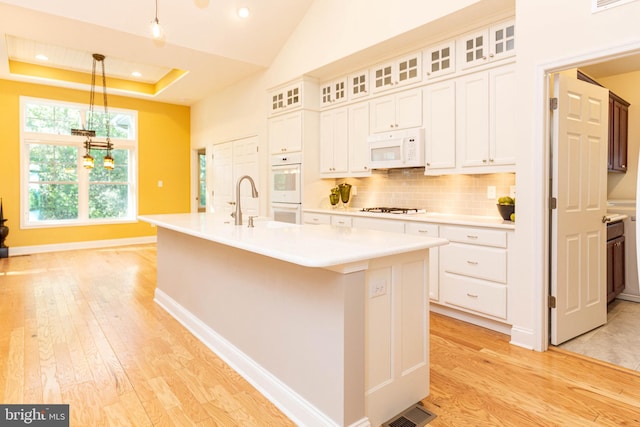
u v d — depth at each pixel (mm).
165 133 7469
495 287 2857
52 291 4094
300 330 1852
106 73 6453
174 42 4332
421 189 4105
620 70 4168
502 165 3049
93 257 5953
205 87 6305
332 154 4672
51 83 6207
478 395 2061
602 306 3072
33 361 2463
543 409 1927
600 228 3023
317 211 4508
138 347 2693
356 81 4332
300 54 4609
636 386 2145
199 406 1976
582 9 2301
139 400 2021
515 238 2709
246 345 2301
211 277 2691
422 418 1857
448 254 3197
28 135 6164
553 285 2652
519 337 2703
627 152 4293
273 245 1789
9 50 5410
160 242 3668
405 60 3787
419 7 3256
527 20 2564
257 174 5586
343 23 4008
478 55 3193
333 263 1471
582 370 2332
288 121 4953
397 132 3848
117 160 7098
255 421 1854
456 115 3367
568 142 2682
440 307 3418
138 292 4074
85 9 3717
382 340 1815
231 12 4309
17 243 6141
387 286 1824
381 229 3766
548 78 2527
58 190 6543
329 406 1691
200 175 7875
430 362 2445
